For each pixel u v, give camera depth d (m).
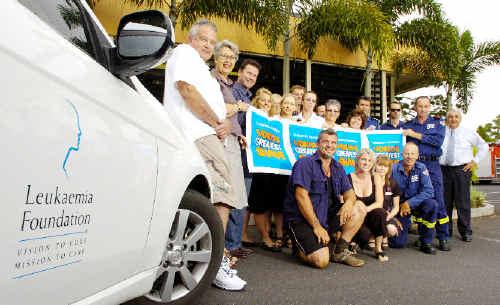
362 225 4.61
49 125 1.39
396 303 3.01
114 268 1.81
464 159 5.98
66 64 1.54
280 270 3.88
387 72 12.00
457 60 10.82
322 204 4.27
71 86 1.53
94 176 1.61
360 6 9.01
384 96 11.80
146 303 2.33
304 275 3.73
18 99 1.28
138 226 1.94
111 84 1.84
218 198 3.02
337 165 4.54
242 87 4.52
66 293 1.53
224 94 3.79
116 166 1.76
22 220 1.29
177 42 8.73
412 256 4.75
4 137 1.22
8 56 1.26
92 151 1.60
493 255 4.87
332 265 4.18
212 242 2.61
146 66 1.85
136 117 1.97
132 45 1.83
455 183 6.01
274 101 5.25
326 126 5.70
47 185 1.38
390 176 5.13
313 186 4.23
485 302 3.09
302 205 4.07
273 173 4.89
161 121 2.24
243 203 3.63
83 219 1.57
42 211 1.36
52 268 1.43
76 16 1.79
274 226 6.09
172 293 2.47
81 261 1.58
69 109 1.50
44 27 1.51
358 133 6.05
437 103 16.52
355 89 11.60
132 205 1.88
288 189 4.39
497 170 22.59
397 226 5.08
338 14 8.91
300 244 4.08
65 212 1.47
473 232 6.66
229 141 3.61
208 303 2.85
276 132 5.12
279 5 8.23
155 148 2.10
